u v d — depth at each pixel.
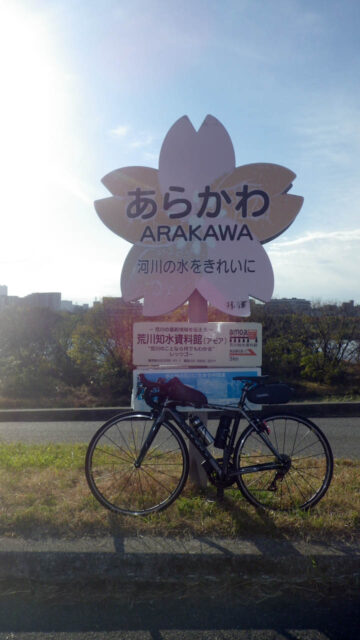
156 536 3.77
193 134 5.16
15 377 11.72
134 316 11.92
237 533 3.81
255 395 4.45
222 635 3.05
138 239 5.22
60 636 3.04
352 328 12.30
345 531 3.83
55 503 4.26
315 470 4.66
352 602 3.37
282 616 3.23
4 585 3.52
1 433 8.45
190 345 5.02
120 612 3.27
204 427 4.49
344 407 9.73
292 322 12.68
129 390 11.70
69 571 3.52
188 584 3.48
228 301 5.14
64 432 8.52
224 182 5.15
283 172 5.13
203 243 5.16
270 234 5.15
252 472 4.36
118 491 4.49
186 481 4.54
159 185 5.19
